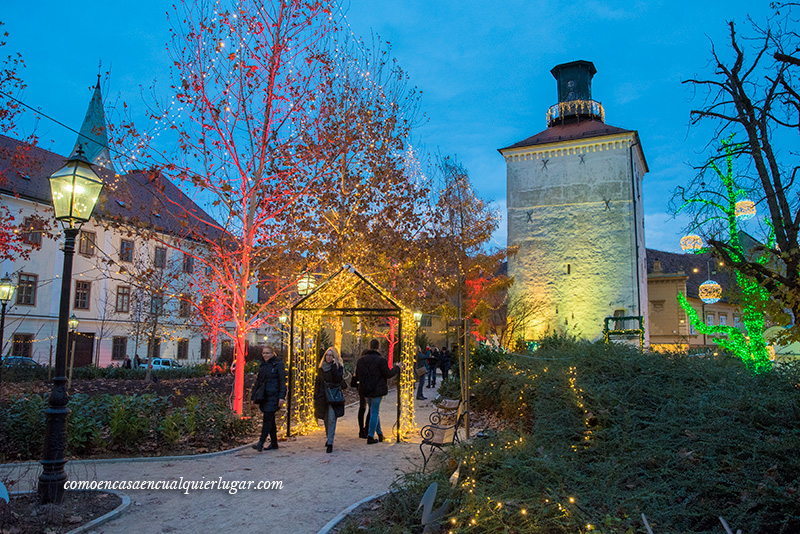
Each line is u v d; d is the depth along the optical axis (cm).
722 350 939
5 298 1672
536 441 645
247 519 553
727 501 456
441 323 3588
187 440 907
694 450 543
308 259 1473
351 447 927
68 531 507
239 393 1186
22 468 739
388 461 815
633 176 3584
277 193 1265
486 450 586
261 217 1240
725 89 745
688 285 4938
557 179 3706
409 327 1157
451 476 552
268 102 1195
